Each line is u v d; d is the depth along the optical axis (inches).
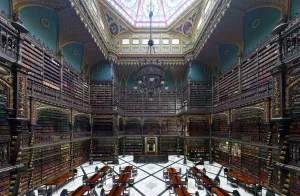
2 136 224.1
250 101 394.3
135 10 711.7
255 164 387.2
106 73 710.5
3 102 233.0
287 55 231.6
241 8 394.6
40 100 358.0
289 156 232.2
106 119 676.1
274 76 250.5
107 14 641.0
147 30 745.0
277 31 236.5
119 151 757.3
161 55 704.4
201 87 704.4
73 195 272.2
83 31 490.0
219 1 407.5
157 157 614.5
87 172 492.4
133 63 709.9
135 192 354.9
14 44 238.2
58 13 416.8
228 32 482.0
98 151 650.2
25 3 338.0
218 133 592.7
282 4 327.9
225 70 586.6
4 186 230.2
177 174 413.1
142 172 493.4
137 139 763.4
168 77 817.5
